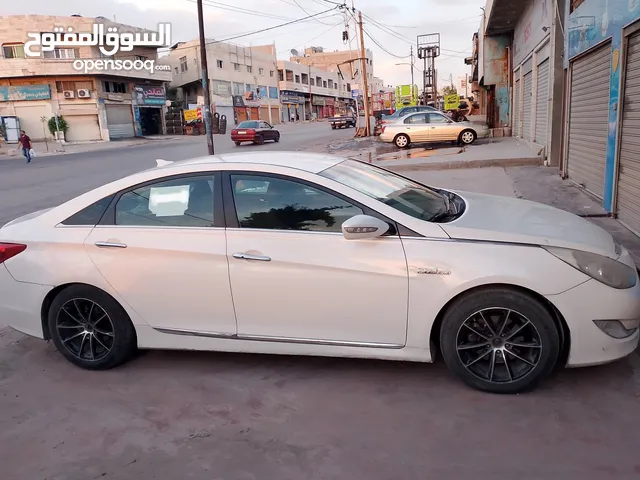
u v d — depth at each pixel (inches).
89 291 152.7
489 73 1001.5
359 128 1320.1
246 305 142.1
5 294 161.0
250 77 2603.3
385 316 133.3
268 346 144.1
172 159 959.0
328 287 134.6
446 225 133.0
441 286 127.3
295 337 141.3
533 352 127.8
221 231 143.6
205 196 147.4
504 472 104.0
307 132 1777.8
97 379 153.2
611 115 293.3
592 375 137.6
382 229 129.9
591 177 353.7
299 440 118.6
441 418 123.3
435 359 150.3
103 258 150.2
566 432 115.3
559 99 511.2
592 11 338.0
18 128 1599.4
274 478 106.6
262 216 142.4
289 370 150.8
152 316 150.8
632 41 264.8
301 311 138.6
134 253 147.9
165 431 125.2
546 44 541.0
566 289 122.6
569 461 106.0
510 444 112.5
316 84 3629.4
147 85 1897.1
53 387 149.8
